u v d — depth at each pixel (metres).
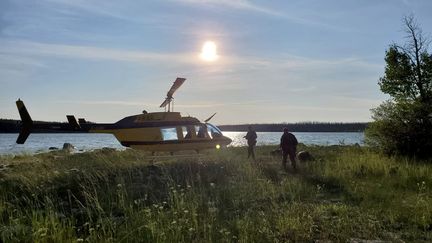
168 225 8.91
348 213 10.96
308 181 16.11
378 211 11.23
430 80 27.33
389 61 28.34
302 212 10.94
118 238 8.62
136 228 9.17
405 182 15.61
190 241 8.65
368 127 26.50
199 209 11.38
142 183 15.15
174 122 22.42
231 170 18.27
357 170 18.67
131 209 10.70
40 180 14.99
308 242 8.78
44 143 87.88
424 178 16.12
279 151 27.33
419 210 10.98
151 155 22.83
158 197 13.15
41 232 8.55
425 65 27.44
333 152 28.00
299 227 9.42
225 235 8.56
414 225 9.94
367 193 13.60
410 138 24.53
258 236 8.82
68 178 15.23
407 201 12.49
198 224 9.80
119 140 22.17
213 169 18.23
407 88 27.84
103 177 15.62
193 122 22.78
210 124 23.38
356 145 33.47
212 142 22.89
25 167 18.67
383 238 9.06
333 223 10.02
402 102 26.12
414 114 25.08
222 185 15.01
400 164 20.38
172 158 22.20
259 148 33.56
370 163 19.42
